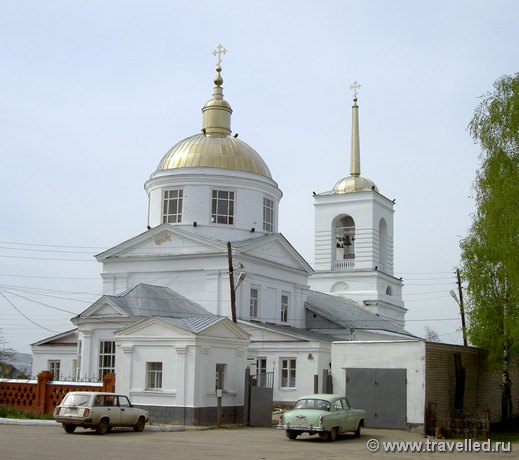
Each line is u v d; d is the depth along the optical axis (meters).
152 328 35.22
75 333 55.28
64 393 35.62
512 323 34.12
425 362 35.50
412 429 35.16
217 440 27.81
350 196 77.12
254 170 55.19
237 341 36.88
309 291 67.00
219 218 54.00
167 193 54.81
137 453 22.06
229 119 58.59
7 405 36.34
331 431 29.17
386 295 76.56
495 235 33.59
